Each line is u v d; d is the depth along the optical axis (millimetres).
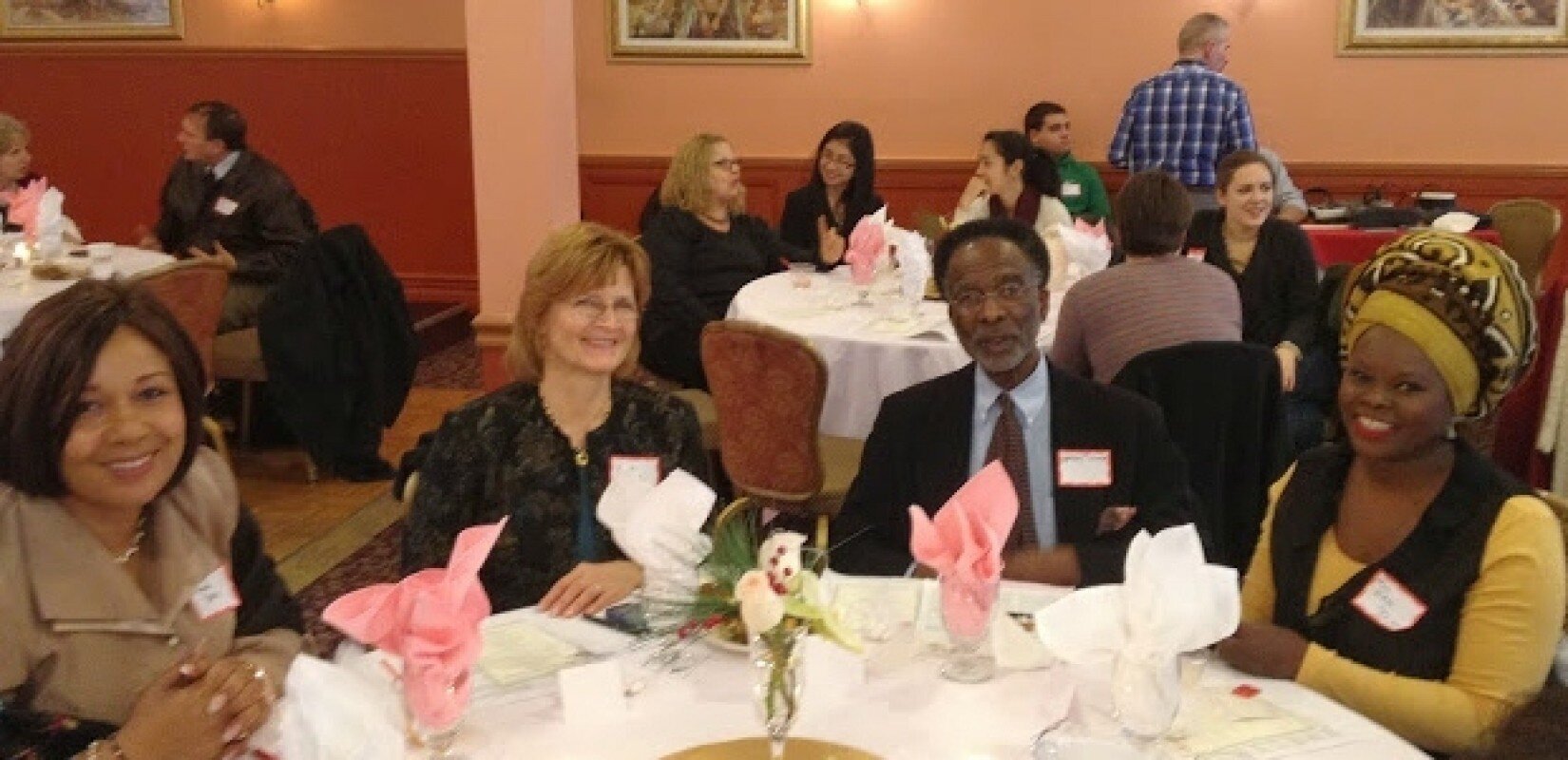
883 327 4242
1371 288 1885
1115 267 3652
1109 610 1561
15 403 1671
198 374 1806
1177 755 1596
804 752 1581
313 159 8578
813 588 1610
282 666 1897
